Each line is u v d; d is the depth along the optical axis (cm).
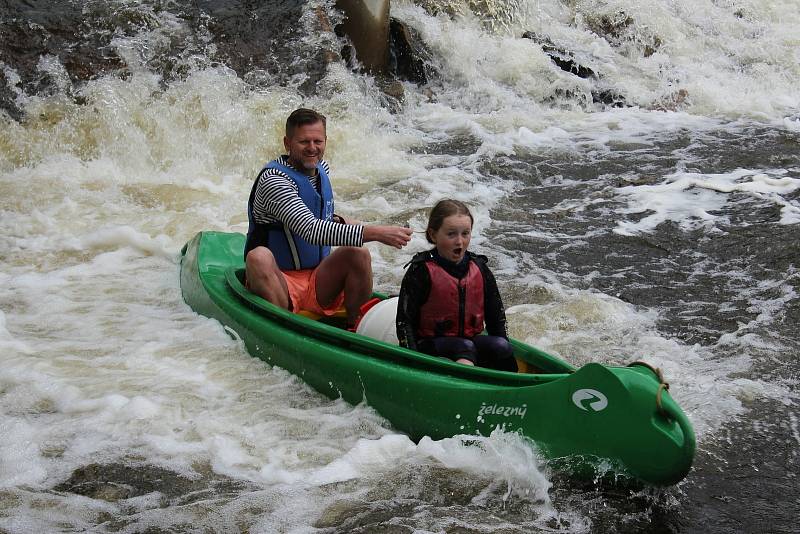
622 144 2686
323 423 1146
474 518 950
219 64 2697
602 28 3559
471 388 1035
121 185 2230
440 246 1112
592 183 2336
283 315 1258
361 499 983
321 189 1303
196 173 2380
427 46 3166
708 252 1862
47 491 997
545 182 2362
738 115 3041
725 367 1359
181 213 2066
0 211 2017
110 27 2680
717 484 1050
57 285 1650
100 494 995
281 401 1204
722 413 1213
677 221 2042
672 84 3284
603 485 996
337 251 1297
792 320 1530
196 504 970
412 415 1095
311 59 2822
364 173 2430
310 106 2694
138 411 1165
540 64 3197
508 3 3422
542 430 986
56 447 1088
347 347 1178
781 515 991
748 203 2139
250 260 1305
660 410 926
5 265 1747
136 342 1399
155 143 2438
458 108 3052
